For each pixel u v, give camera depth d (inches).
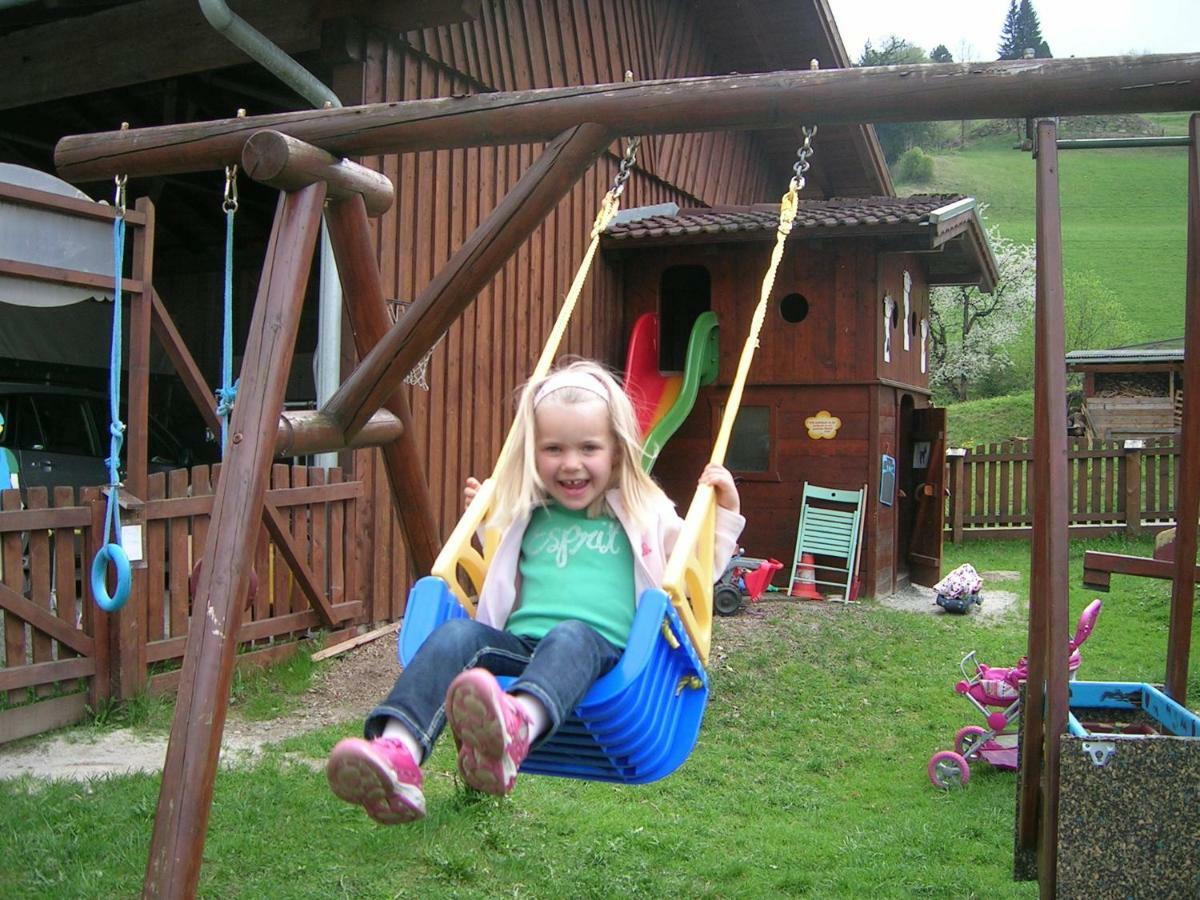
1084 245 2608.3
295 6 337.1
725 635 374.9
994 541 658.2
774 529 469.7
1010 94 133.9
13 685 240.1
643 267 501.7
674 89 145.2
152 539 271.6
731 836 207.9
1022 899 179.8
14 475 379.9
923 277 550.6
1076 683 163.3
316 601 322.0
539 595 124.9
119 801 197.9
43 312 474.6
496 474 129.6
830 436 462.3
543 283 446.3
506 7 416.5
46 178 249.1
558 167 151.1
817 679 330.6
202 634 135.5
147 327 259.4
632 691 107.7
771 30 594.2
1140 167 3203.7
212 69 365.1
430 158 373.4
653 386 473.1
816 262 464.1
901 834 210.5
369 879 174.6
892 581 485.1
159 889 125.3
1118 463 633.6
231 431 146.3
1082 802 121.5
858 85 138.3
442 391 386.3
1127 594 459.8
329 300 339.6
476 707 91.3
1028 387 1765.5
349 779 94.7
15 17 374.3
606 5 494.9
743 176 662.5
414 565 214.1
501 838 193.6
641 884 180.5
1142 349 1112.2
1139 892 120.5
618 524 127.3
